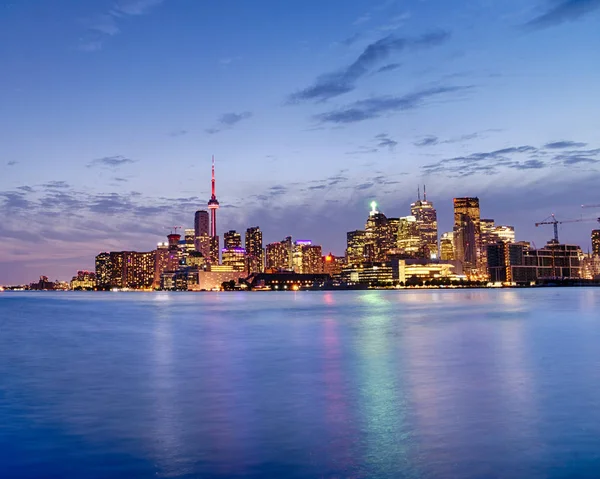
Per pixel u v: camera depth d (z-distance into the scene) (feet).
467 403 80.94
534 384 95.76
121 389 96.07
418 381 99.86
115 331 239.91
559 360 127.44
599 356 134.92
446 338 185.88
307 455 58.23
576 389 90.94
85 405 83.30
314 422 71.15
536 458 56.54
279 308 502.79
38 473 54.29
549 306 451.53
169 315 390.01
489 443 61.46
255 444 62.23
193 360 135.85
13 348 170.30
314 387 95.50
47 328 264.11
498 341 173.58
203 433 66.90
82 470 54.90
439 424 69.26
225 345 172.96
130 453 59.67
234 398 87.04
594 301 568.00
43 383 103.24
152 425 70.85
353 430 67.21
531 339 179.63
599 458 56.49
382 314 364.58
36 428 69.97
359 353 145.69
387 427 68.23
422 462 55.72
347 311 417.08
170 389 95.61
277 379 104.53
